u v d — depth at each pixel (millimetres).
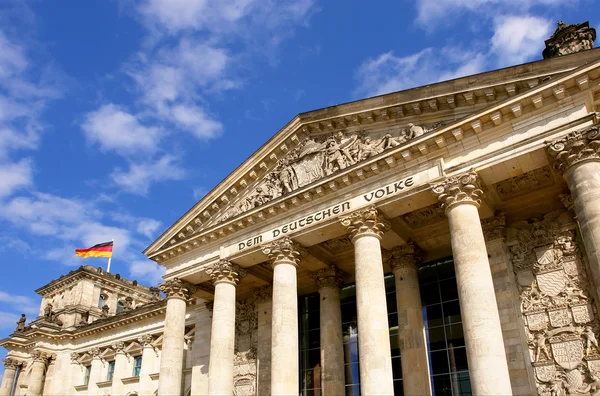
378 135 38000
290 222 40031
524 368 32375
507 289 34688
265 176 44250
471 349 28031
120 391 67438
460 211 31578
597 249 26234
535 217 36062
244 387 46812
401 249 40500
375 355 31453
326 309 43531
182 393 57188
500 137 32000
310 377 45656
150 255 48562
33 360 76812
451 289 40531
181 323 45375
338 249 44031
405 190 34312
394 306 42719
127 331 71000
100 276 89312
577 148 28656
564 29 34156
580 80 29344
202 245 45719
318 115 40688
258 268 46188
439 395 37438
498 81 32438
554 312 32719
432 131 33594
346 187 37500
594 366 30156
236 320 50250
